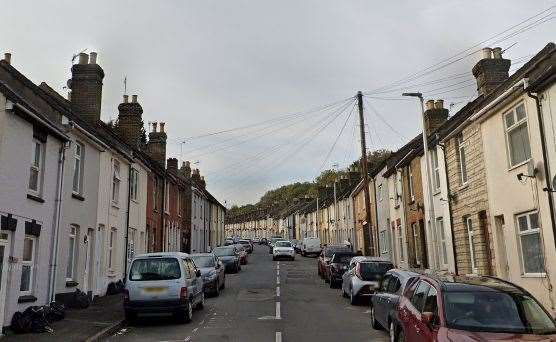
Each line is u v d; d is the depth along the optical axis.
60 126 15.45
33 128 13.72
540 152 12.74
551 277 12.41
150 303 13.52
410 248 24.30
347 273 19.16
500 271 15.30
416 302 8.92
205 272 20.11
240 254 38.53
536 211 13.15
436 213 20.81
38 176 14.38
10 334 11.76
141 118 26.45
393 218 28.34
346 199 46.78
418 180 22.98
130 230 23.77
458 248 18.44
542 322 7.52
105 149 19.72
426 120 23.27
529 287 13.64
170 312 13.59
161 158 31.94
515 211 14.24
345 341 11.06
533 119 13.06
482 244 16.52
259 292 21.72
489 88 18.11
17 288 12.71
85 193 17.89
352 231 43.38
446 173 19.47
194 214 43.53
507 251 14.80
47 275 14.55
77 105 20.66
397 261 27.33
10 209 12.47
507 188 14.66
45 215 14.47
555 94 12.07
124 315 14.47
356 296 17.33
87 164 18.19
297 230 82.56
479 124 16.39
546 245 12.62
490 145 15.73
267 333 12.14
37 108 14.47
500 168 15.08
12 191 12.57
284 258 46.62
